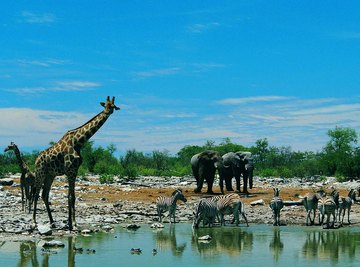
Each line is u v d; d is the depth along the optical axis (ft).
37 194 68.44
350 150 194.49
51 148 68.03
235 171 125.80
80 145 68.03
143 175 210.38
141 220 82.58
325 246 59.93
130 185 150.92
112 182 157.48
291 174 211.82
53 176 69.51
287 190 133.90
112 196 113.19
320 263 50.60
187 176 202.08
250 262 50.96
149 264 49.70
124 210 91.15
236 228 74.43
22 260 50.67
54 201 99.81
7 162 222.48
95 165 206.80
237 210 76.07
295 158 284.41
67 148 67.41
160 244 60.59
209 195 118.93
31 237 63.21
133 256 53.42
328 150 233.76
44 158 67.51
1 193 110.52
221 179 121.90
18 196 108.47
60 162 67.46
